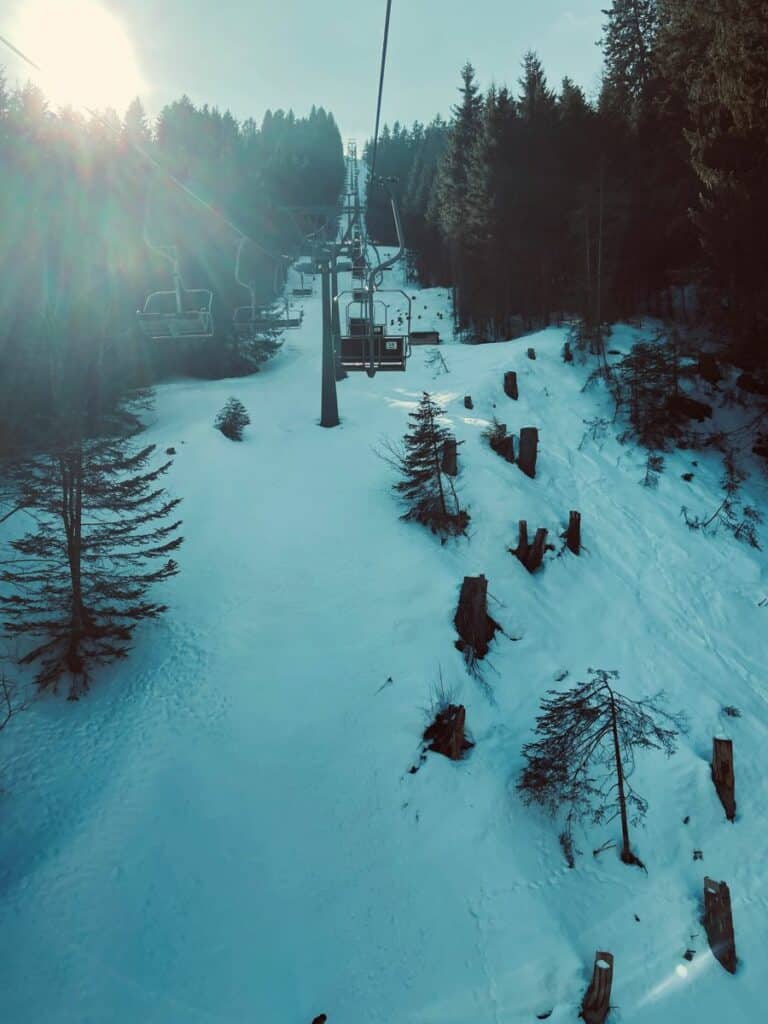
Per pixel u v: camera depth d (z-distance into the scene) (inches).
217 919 456.8
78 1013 394.9
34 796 525.0
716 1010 442.0
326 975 437.7
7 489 756.0
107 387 1146.7
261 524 893.2
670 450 1195.3
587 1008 422.0
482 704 652.1
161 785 536.7
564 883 515.8
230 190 1996.8
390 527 880.9
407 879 499.8
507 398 1326.3
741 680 779.4
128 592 661.3
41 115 1823.3
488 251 2079.2
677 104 1852.9
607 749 620.7
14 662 644.1
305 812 536.4
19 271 1098.7
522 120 2081.7
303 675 654.5
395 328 2493.8
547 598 835.4
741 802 606.9
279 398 1513.3
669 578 920.3
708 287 1585.9
